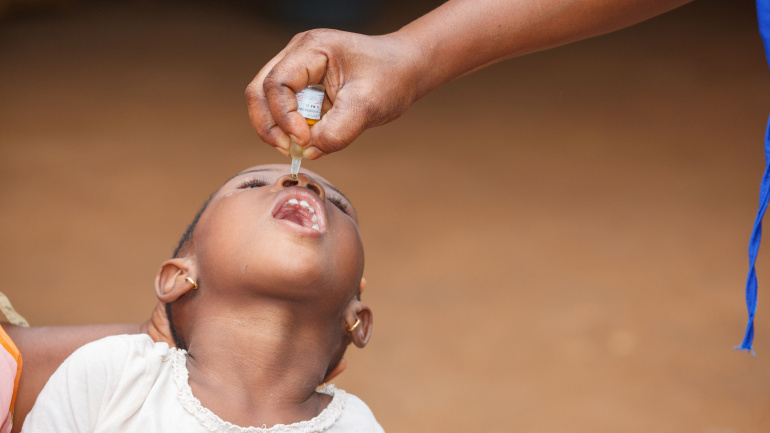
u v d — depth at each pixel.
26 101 12.12
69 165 9.67
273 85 2.10
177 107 12.52
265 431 2.24
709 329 6.43
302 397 2.39
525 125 12.45
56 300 6.42
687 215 8.99
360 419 2.44
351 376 5.56
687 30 17.66
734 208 9.24
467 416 5.17
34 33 15.66
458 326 6.32
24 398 2.43
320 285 2.28
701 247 8.10
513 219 8.73
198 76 14.20
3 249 7.32
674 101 13.60
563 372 5.75
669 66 15.47
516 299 6.82
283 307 2.31
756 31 17.39
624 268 7.54
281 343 2.33
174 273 2.49
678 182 10.09
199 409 2.20
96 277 6.87
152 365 2.22
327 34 2.13
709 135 11.97
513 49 2.35
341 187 9.51
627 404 5.39
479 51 2.31
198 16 17.77
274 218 2.29
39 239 7.58
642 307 6.76
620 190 9.77
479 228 8.41
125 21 16.95
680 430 5.12
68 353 2.49
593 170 10.49
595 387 5.57
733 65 15.43
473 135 11.90
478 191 9.59
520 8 2.30
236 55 15.58
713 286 7.21
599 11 2.32
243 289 2.31
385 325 6.27
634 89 14.25
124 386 2.18
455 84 14.57
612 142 11.68
